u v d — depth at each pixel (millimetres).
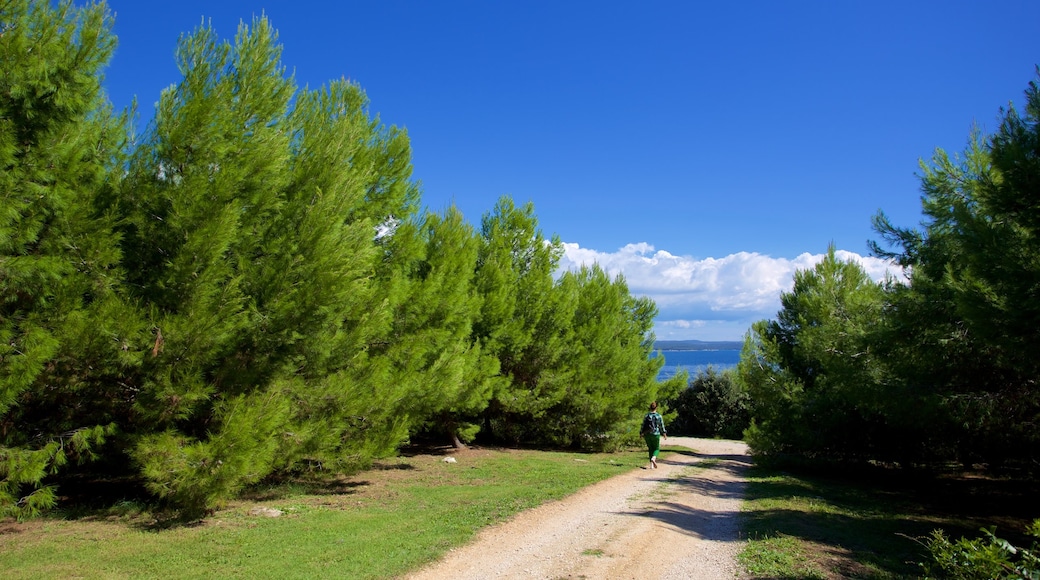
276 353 9914
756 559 7312
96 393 8727
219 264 8938
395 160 13984
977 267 8305
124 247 8898
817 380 18484
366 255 10672
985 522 10531
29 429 8430
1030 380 9914
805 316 19719
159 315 8570
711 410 40062
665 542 8258
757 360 19734
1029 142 7770
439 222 16875
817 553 7602
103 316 7926
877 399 11523
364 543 7699
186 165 8992
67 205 7875
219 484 8273
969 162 10852
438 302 14250
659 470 17109
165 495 8539
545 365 20797
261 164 9484
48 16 7996
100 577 6145
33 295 7773
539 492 12000
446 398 14086
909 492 14617
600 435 22781
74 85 8180
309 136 11258
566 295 21297
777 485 15102
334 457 11055
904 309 10867
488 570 6848
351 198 10578
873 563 7168
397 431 12008
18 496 8133
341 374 10859
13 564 6531
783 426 18578
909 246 12727
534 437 23734
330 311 10148
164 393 8312
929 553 7770
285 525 8695
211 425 9453
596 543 8125
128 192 8945
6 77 7410
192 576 6227
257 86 9859
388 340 13477
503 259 20172
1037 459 12820
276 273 9633
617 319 25438
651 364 26812
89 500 9984
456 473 14742
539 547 7891
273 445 8953
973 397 10203
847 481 16812
